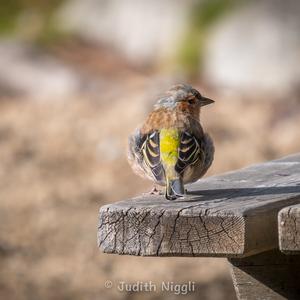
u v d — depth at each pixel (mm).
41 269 12680
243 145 16562
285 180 6949
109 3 22922
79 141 17188
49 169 16141
